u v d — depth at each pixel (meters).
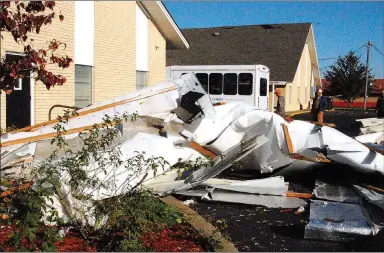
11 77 5.62
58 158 5.91
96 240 4.73
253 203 6.98
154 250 4.53
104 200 5.29
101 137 6.48
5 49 8.82
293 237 5.65
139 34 15.05
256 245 5.30
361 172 7.72
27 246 4.42
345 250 5.22
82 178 5.06
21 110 10.22
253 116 8.41
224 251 4.65
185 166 6.87
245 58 36.06
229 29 39.69
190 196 7.18
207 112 8.30
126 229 4.79
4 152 6.13
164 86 8.80
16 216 4.96
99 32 12.72
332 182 7.96
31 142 6.43
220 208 6.88
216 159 7.31
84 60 12.12
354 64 50.78
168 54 37.47
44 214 4.83
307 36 38.12
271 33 38.44
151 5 14.85
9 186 5.38
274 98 33.09
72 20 11.50
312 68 44.50
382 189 7.42
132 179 5.77
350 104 51.38
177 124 8.09
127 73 14.31
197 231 5.18
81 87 12.15
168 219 5.45
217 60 35.88
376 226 5.63
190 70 19.95
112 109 8.02
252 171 8.66
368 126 15.58
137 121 7.72
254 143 7.69
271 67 34.88
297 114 32.50
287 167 8.28
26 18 5.58
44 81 5.83
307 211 6.69
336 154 7.70
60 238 4.59
